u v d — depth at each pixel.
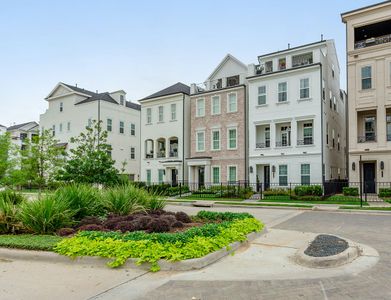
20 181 22.70
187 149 34.19
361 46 25.80
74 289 5.04
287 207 18.81
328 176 27.64
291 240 8.59
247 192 25.14
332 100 30.55
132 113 43.69
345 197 22.50
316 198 21.69
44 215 8.45
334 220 13.31
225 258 6.76
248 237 8.40
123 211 10.53
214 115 32.28
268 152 28.36
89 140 20.98
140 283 5.29
